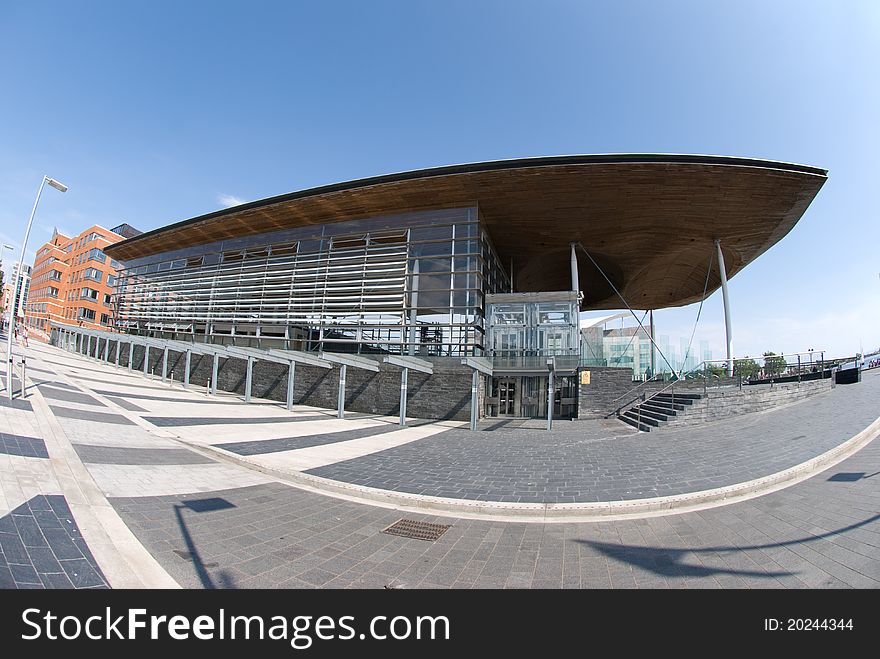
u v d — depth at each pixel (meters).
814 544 3.96
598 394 17.12
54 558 3.25
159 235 27.84
